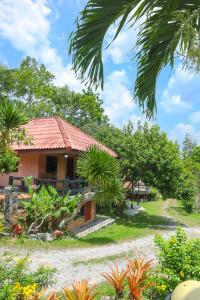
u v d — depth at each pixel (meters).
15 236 12.77
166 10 4.40
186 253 7.13
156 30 4.64
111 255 12.30
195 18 4.25
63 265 10.50
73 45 4.48
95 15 4.28
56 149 17.22
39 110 42.19
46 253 11.62
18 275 5.55
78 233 15.47
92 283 8.94
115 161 14.74
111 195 15.02
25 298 4.76
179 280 6.66
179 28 4.39
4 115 6.54
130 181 23.98
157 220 24.12
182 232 7.65
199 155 41.19
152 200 47.34
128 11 4.28
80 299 4.84
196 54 4.08
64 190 16.09
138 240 15.38
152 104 5.26
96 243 14.02
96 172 13.82
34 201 13.88
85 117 45.12
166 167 22.28
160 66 4.96
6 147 6.84
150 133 23.34
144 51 4.89
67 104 44.59
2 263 6.82
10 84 39.97
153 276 7.00
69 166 20.92
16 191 14.29
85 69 4.63
